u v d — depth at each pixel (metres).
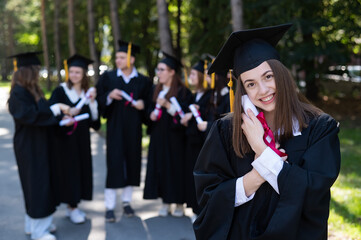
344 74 10.59
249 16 10.75
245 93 1.69
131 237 3.80
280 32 1.70
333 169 1.51
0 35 37.62
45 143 3.74
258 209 1.62
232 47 1.75
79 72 4.23
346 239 3.38
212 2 10.83
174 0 14.27
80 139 4.20
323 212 1.53
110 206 4.28
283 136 1.61
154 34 15.08
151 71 16.31
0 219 4.33
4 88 26.38
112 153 4.28
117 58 4.45
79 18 19.28
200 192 1.80
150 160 4.34
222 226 1.65
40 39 25.47
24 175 3.70
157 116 4.22
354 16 9.35
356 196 4.53
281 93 1.58
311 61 10.55
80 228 4.05
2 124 11.49
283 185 1.49
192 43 12.24
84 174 4.25
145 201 4.90
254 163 1.55
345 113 11.55
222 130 1.76
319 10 9.82
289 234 1.47
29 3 29.59
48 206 3.69
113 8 10.92
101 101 4.33
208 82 3.99
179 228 4.02
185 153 4.18
